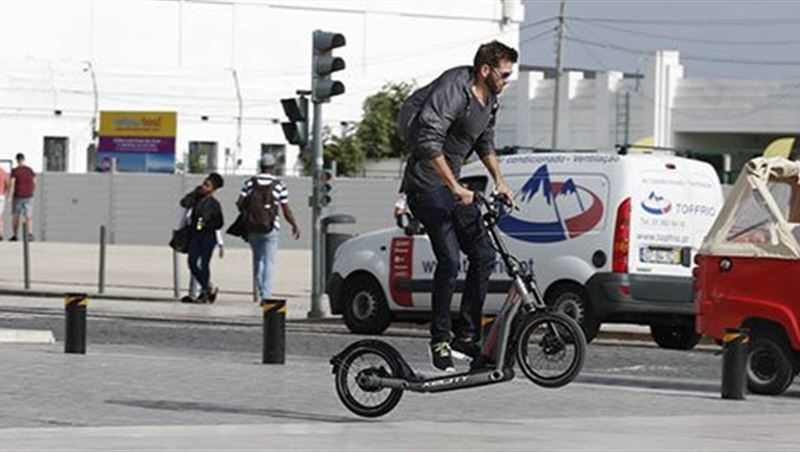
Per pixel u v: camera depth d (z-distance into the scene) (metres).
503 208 19.61
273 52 123.62
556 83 111.25
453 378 18.88
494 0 136.00
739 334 24.73
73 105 110.62
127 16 118.00
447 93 18.39
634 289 35.06
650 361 32.88
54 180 92.81
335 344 35.75
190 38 120.62
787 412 22.80
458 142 18.67
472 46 134.62
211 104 116.00
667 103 112.44
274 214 45.84
